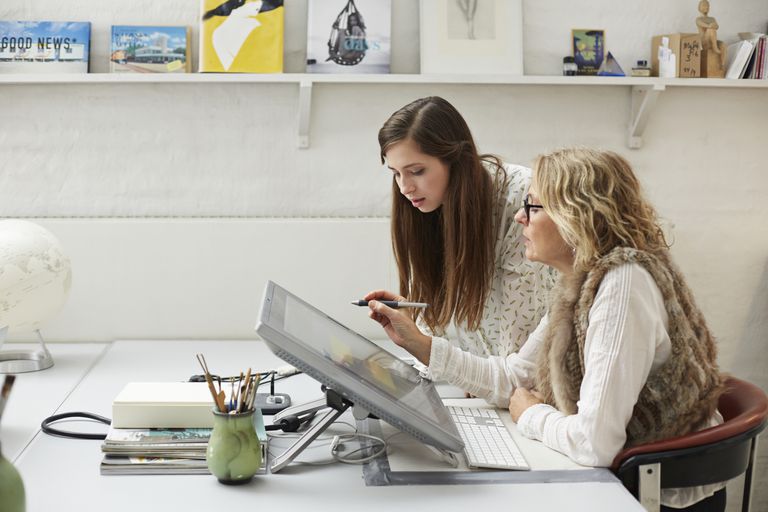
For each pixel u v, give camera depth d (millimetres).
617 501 1253
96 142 2576
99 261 2508
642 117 2666
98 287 2514
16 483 1024
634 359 1344
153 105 2580
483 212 1790
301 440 1373
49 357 2131
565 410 1487
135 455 1356
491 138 2697
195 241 2529
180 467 1347
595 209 1414
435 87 2658
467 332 2004
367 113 2646
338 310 2582
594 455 1373
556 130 2713
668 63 2639
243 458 1277
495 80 2553
